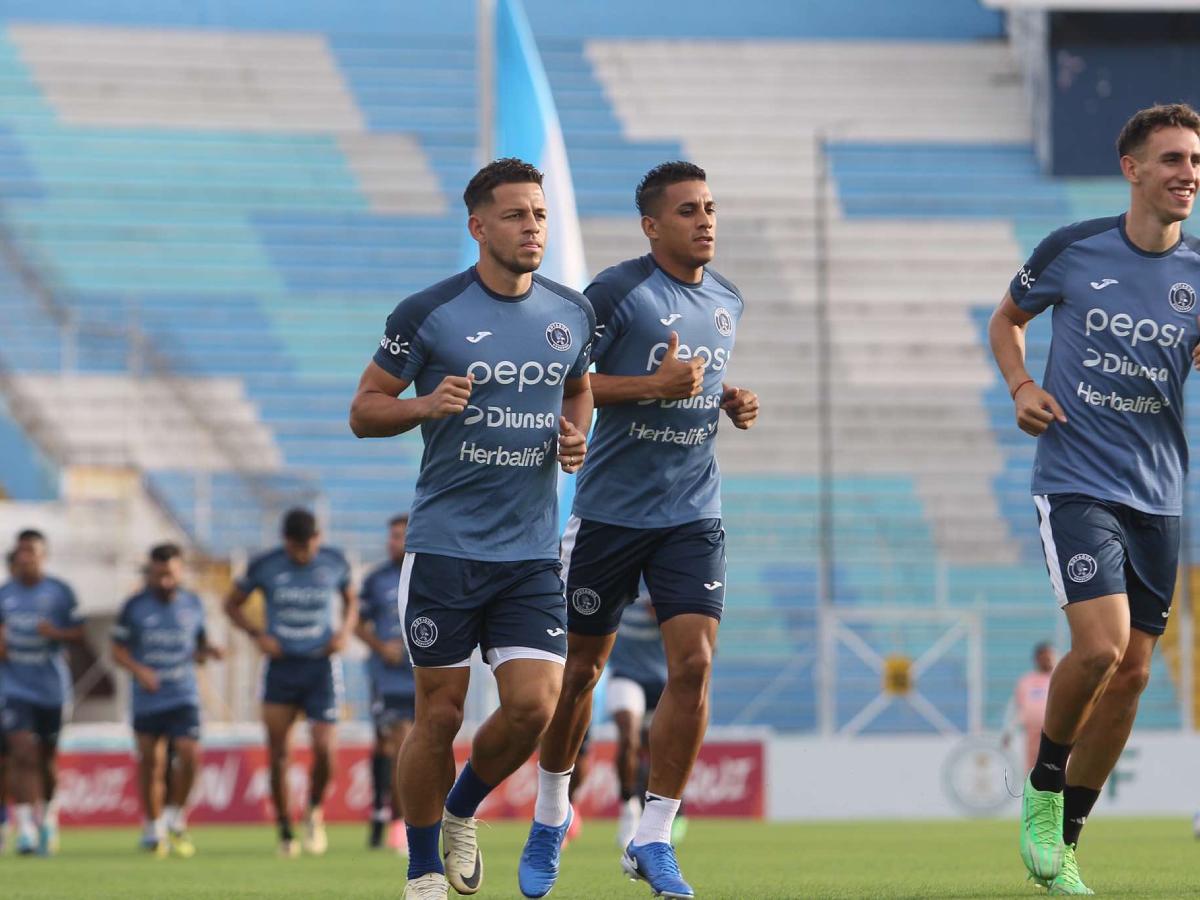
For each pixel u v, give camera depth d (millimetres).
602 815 67625
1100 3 97125
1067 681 22547
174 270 100188
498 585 21375
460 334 21141
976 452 95250
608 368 23547
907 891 26469
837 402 97438
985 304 103000
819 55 115750
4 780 52656
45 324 95938
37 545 50094
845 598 87812
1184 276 23016
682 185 23344
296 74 112625
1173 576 23531
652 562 23438
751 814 68688
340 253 102625
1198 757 70062
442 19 119562
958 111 113000
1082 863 34719
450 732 21469
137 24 116812
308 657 45875
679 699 22906
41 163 104750
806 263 104500
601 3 121688
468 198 21484
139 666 48156
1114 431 22984
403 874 36656
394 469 91125
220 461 90500
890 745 69750
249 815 66125
